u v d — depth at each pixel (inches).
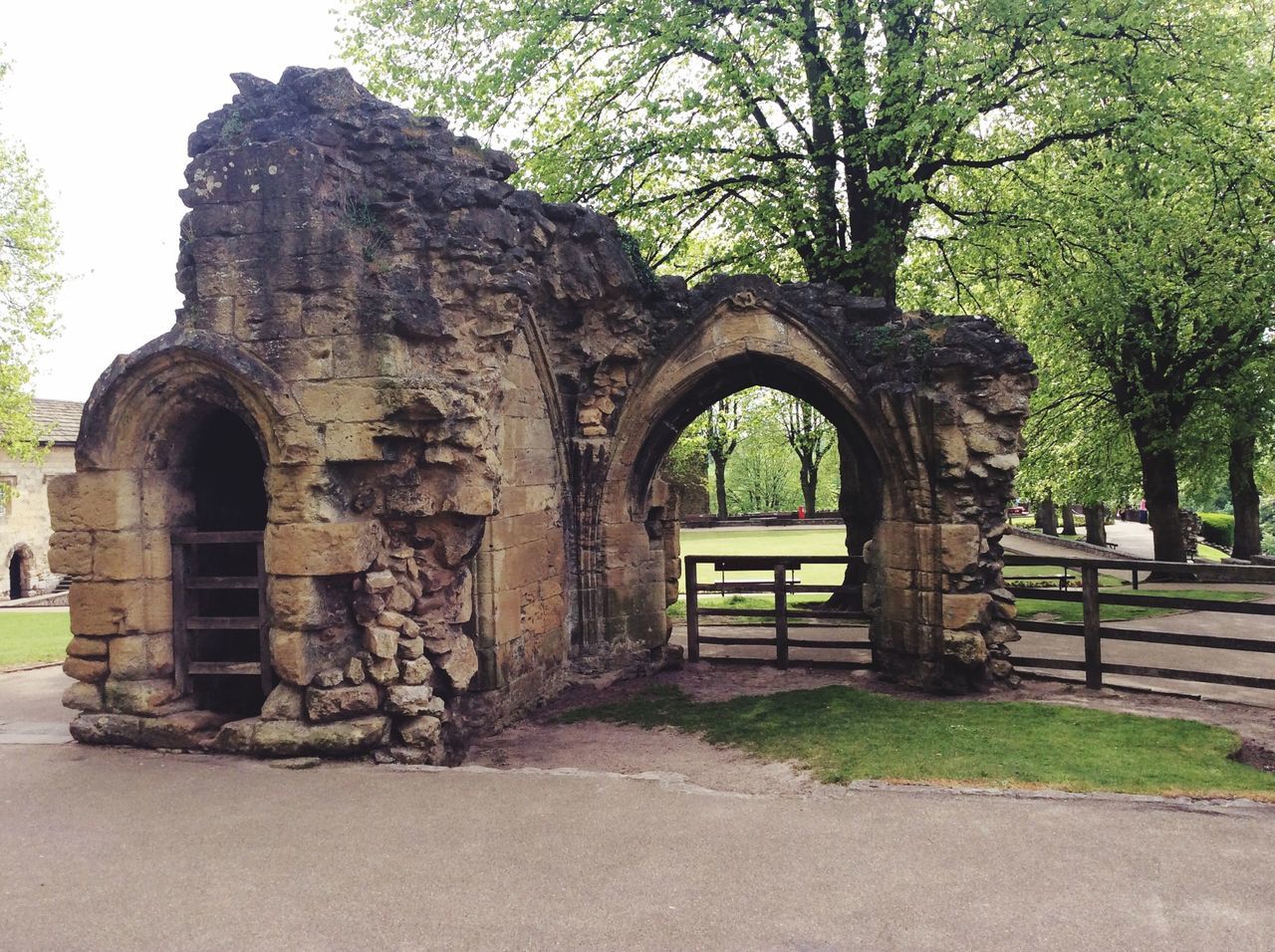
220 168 318.3
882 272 604.1
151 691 319.3
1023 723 352.2
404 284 321.4
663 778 282.8
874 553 466.6
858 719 369.1
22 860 220.8
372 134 332.2
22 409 934.4
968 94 550.9
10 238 879.1
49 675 499.2
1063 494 927.0
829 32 601.3
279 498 308.3
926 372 429.7
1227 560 1023.6
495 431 351.9
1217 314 700.0
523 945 180.2
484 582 366.9
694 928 186.7
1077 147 639.8
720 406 1456.7
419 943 181.0
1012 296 738.2
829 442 1866.4
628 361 459.5
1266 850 224.5
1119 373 798.5
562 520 451.8
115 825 242.8
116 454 321.1
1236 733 335.0
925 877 210.2
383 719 305.7
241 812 251.9
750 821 246.2
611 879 209.0
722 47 569.0
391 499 318.3
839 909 194.9
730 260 671.8
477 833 236.4
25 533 1347.2
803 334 452.8
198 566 351.9
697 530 1685.5
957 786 275.9
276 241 313.1
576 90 701.3
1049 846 227.6
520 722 386.6
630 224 657.0
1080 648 512.7
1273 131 698.2
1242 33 605.6
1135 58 564.4
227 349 307.4
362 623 313.1
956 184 692.1
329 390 309.7
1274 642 366.3
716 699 422.0
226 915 192.5
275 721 305.4
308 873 212.4
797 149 654.5
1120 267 607.5
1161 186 625.6
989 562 426.0
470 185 346.0
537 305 426.6
